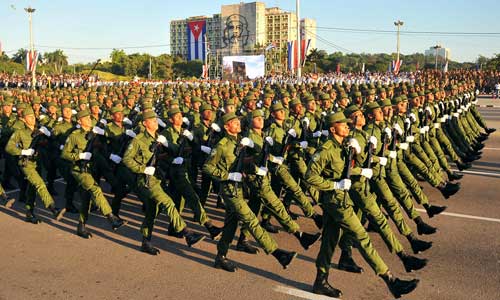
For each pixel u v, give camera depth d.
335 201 4.89
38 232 7.27
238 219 5.62
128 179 7.17
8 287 5.37
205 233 7.23
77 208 8.59
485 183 9.93
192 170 7.99
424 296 5.01
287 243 6.72
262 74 42.50
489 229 7.05
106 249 6.54
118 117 7.92
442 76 35.66
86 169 6.78
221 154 5.60
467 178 10.43
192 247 6.61
